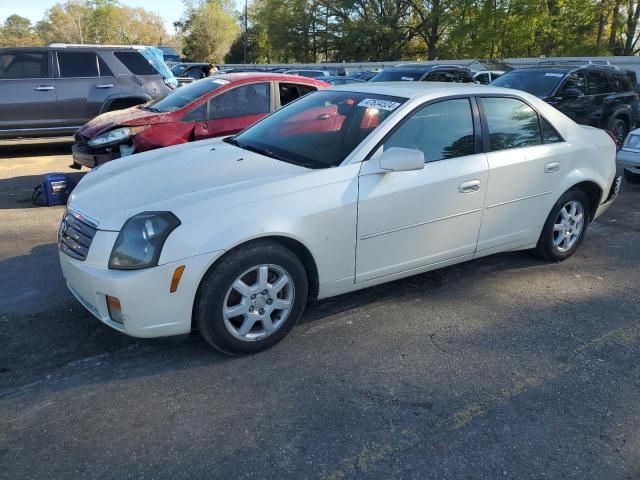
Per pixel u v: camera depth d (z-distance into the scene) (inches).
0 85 366.0
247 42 2815.0
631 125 437.7
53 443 102.5
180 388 119.9
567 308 162.6
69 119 386.6
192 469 97.1
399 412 113.6
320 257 136.3
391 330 147.0
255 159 149.6
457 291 172.6
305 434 106.5
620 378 127.6
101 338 139.9
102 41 3388.3
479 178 160.2
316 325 148.7
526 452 103.3
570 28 1380.4
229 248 121.0
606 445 105.7
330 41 2113.7
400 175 145.4
